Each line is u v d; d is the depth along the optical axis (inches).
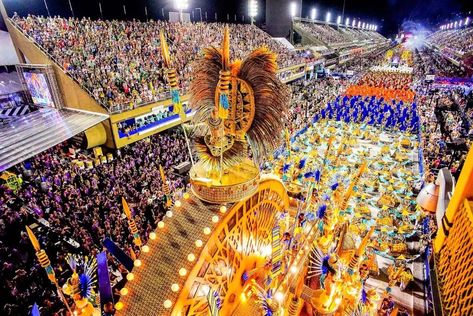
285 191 193.3
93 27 1119.6
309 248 181.2
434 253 214.2
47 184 668.1
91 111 866.1
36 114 911.7
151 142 958.4
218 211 135.3
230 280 143.4
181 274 118.7
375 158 922.1
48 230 530.9
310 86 1913.1
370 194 723.4
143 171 741.3
